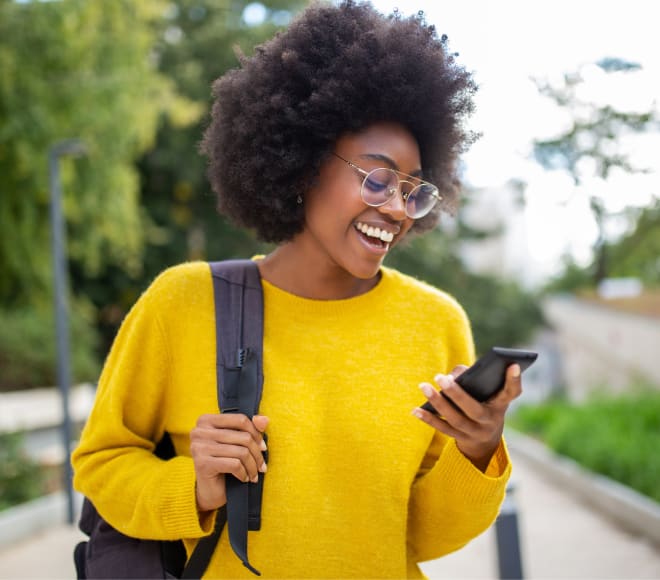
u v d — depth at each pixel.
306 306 1.79
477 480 1.64
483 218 27.42
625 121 11.09
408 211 1.72
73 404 16.02
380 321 1.80
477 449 1.61
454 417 1.49
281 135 1.75
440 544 1.81
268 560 1.63
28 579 5.98
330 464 1.69
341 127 1.71
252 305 1.77
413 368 1.78
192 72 17.09
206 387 1.73
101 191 10.89
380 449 1.70
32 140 9.67
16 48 9.42
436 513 1.75
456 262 24.64
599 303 20.52
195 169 18.08
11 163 10.02
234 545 1.54
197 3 18.77
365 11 1.84
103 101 10.20
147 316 1.76
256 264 1.85
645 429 10.96
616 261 22.78
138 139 11.84
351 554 1.66
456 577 5.81
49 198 10.07
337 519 1.66
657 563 6.22
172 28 18.64
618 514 7.98
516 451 14.66
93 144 10.41
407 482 1.72
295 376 1.72
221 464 1.53
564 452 11.48
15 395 15.55
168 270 1.84
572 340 25.20
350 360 1.75
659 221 17.78
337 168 1.71
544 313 29.67
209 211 19.88
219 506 1.60
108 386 1.78
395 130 1.74
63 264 9.34
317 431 1.69
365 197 1.68
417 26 1.83
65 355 9.08
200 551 1.67
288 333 1.77
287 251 1.84
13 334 16.02
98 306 20.53
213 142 1.91
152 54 17.05
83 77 10.09
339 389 1.73
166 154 17.84
